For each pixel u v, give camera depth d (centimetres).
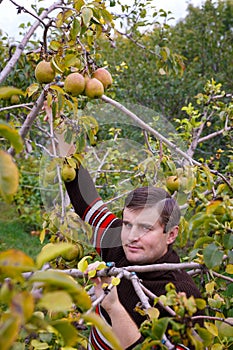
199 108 593
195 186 206
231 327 161
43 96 190
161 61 306
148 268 159
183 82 615
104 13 192
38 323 94
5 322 82
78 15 191
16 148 95
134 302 172
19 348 129
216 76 614
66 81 181
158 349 136
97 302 141
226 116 301
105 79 189
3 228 605
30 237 592
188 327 124
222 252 151
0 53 366
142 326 136
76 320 130
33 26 217
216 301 185
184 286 174
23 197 632
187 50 718
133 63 621
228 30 754
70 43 197
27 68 316
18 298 84
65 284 89
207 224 152
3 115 346
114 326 156
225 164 436
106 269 155
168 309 137
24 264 84
